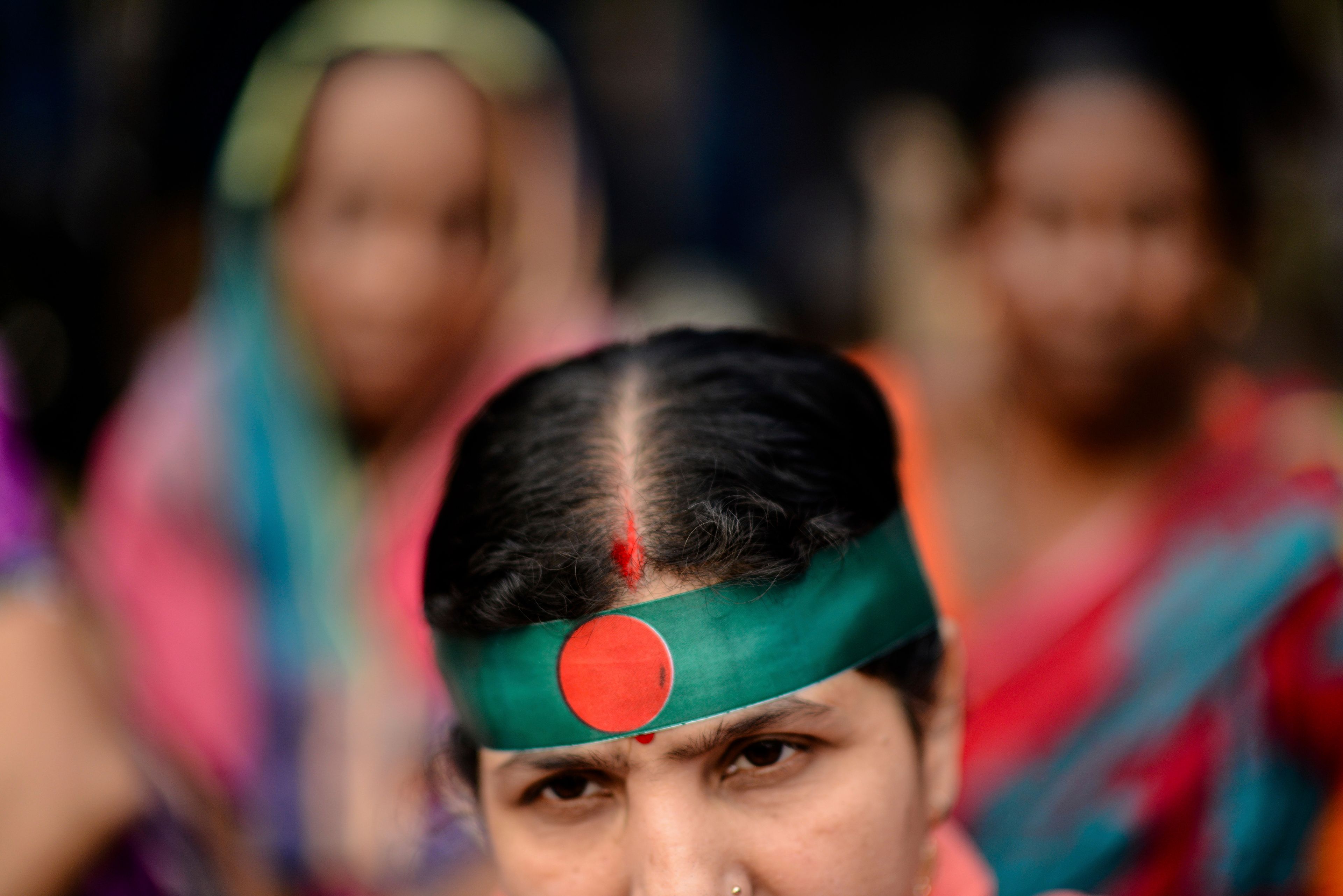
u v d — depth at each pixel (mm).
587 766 1105
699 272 4348
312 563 2674
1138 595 2357
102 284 3514
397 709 2461
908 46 3604
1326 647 2223
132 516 2719
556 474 1133
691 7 4445
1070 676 2367
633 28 4504
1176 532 2369
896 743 1178
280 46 2656
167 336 3303
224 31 2982
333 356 2641
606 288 4414
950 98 2615
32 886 1603
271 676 2598
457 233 2611
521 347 2762
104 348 3512
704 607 1069
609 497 1103
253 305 2744
